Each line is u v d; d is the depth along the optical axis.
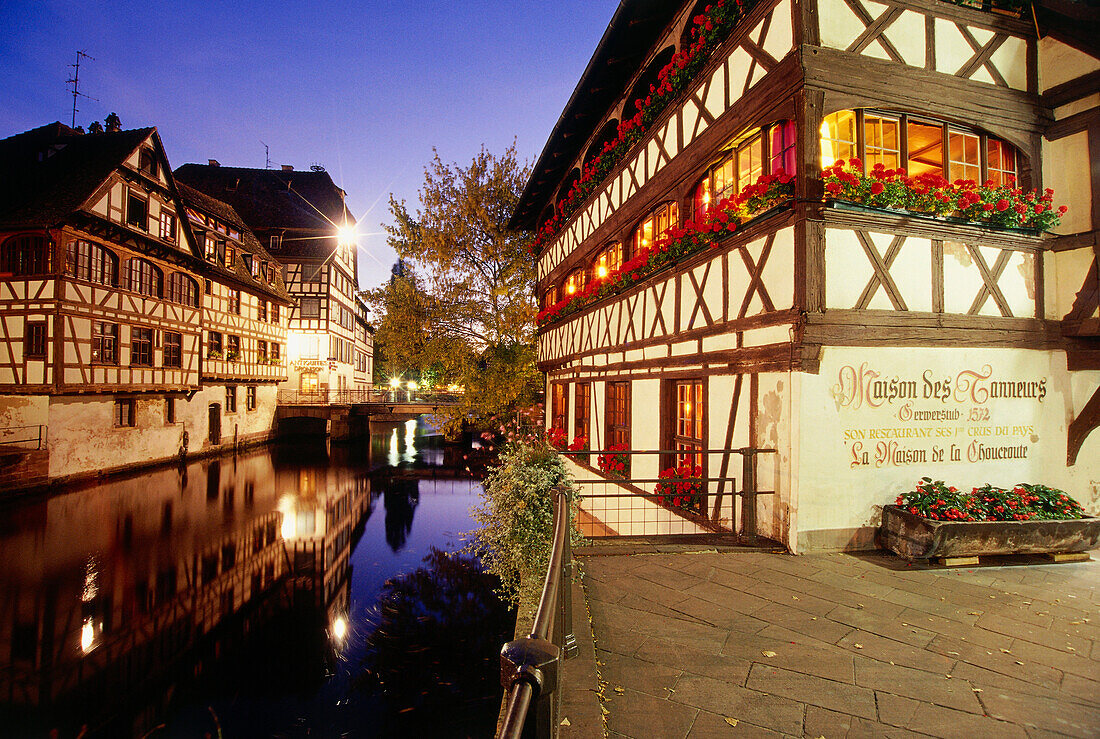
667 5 8.68
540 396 21.95
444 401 42.56
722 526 6.64
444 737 6.01
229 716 6.47
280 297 32.59
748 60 6.51
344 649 8.05
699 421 7.61
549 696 1.48
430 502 17.44
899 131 6.08
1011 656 3.54
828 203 5.44
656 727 2.77
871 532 5.70
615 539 6.23
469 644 8.16
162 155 21.58
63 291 17.25
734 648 3.63
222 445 26.56
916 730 2.77
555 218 15.80
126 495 16.91
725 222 6.66
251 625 8.84
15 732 6.18
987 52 6.42
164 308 21.83
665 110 8.71
